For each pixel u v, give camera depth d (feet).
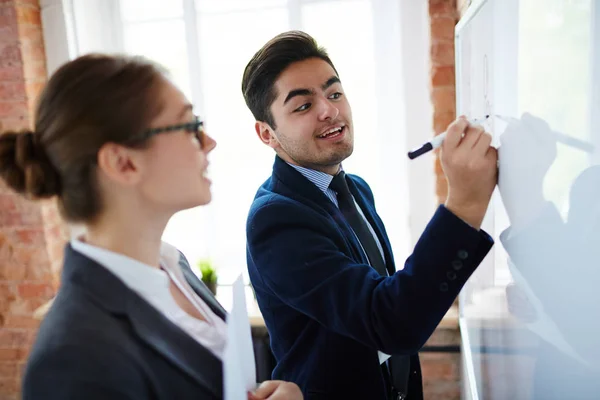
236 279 2.51
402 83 6.16
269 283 2.98
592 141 1.32
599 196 1.29
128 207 2.04
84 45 6.91
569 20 1.45
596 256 1.32
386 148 6.78
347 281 2.61
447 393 6.10
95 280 1.91
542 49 1.71
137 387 1.78
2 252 6.71
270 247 2.93
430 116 5.98
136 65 2.02
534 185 1.85
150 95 1.98
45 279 6.73
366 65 6.64
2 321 6.95
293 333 3.30
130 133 1.93
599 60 1.26
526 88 1.92
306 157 3.21
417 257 2.35
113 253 1.99
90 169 1.94
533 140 1.84
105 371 1.71
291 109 3.15
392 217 6.91
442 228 2.31
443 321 5.78
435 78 5.67
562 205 1.57
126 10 7.01
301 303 2.79
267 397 2.43
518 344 2.18
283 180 3.28
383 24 6.48
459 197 2.34
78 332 1.75
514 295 2.23
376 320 2.42
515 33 2.07
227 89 7.00
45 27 6.63
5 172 2.03
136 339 1.88
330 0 6.54
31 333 6.91
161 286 2.09
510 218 2.24
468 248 2.28
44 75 6.74
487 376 3.07
